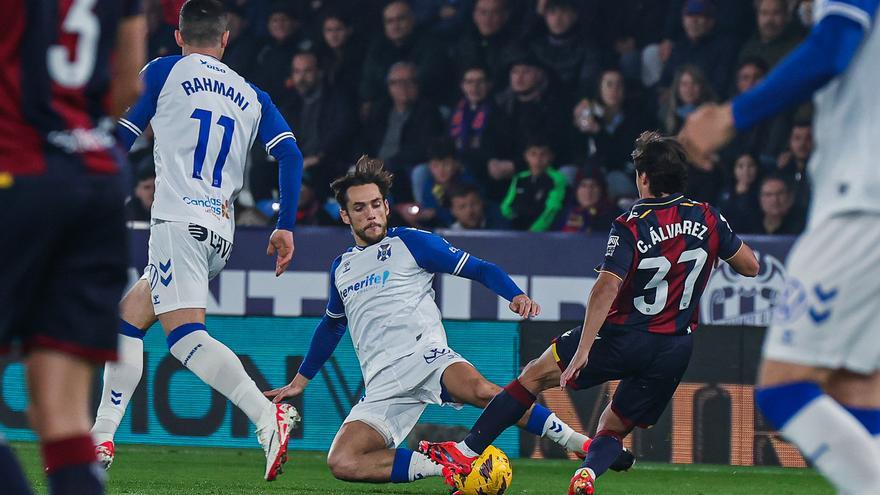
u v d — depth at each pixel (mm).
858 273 7086
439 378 14445
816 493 15875
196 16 14875
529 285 22391
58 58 5984
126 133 14227
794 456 18344
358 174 15203
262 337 20188
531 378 13469
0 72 5820
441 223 26297
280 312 22438
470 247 22609
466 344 19359
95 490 6016
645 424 13430
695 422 18609
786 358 7297
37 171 5785
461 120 27297
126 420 20188
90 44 6129
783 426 7320
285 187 14961
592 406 18391
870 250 7082
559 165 26938
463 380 14250
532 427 14664
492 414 13500
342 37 28578
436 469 13688
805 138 25484
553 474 17422
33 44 5898
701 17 27344
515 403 13477
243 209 26484
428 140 27344
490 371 19266
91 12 6148
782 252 21375
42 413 6035
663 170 13102
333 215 26781
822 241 7242
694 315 13328
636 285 12977
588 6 27844
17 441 19797
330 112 28031
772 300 21375
